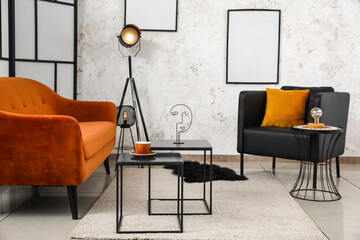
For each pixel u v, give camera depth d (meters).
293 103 3.77
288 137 3.41
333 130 2.95
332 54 4.48
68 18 4.41
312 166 4.27
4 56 3.63
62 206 2.77
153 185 3.35
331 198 3.03
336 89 4.50
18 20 3.83
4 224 2.38
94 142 2.73
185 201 2.89
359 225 2.43
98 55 4.58
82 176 2.49
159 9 4.52
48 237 2.17
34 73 4.06
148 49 4.57
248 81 4.56
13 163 2.47
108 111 3.79
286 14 4.49
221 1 4.51
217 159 4.61
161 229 2.29
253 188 3.27
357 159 4.51
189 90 4.59
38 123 2.45
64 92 4.45
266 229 2.31
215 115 4.61
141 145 2.44
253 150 3.67
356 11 4.45
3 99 2.84
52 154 2.46
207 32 4.54
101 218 2.47
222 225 2.38
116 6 4.55
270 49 4.52
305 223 2.42
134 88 4.37
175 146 2.63
